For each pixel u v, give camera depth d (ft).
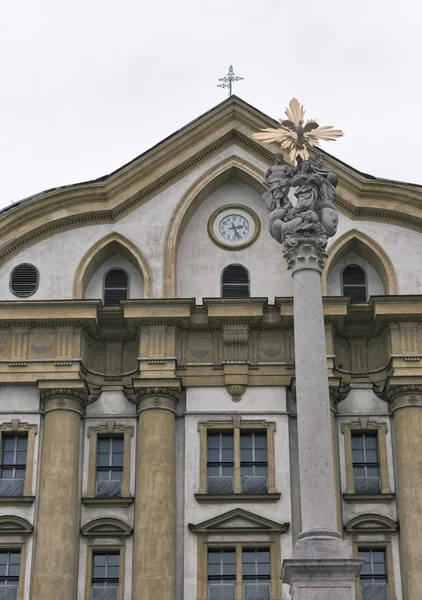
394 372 146.92
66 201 155.12
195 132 157.99
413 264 153.58
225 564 141.49
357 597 139.54
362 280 155.53
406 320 149.07
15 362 148.05
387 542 142.20
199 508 143.02
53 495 142.10
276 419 147.33
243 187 159.12
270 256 155.53
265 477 145.69
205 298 148.77
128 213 156.04
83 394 147.54
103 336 151.84
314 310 125.29
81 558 141.38
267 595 139.95
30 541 141.38
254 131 158.71
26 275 153.48
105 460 147.33
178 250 155.63
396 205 155.53
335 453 145.28
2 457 146.61
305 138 134.21
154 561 139.03
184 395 148.66
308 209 129.70
